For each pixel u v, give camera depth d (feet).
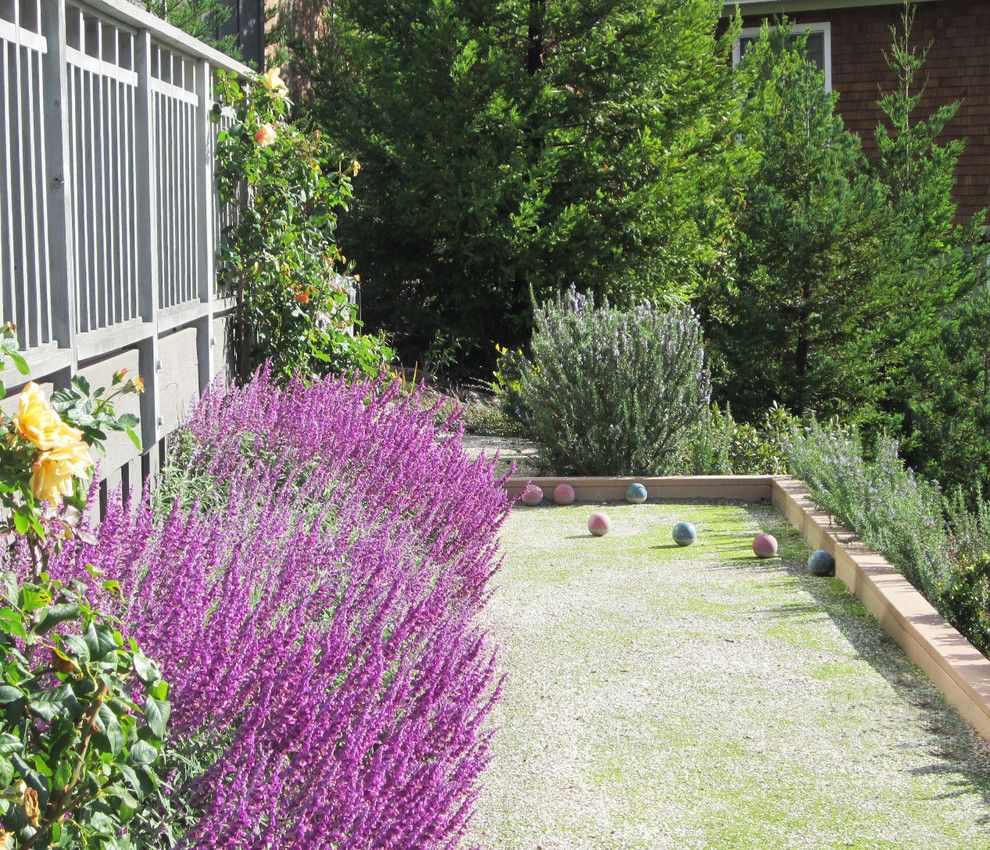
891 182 53.11
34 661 8.23
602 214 47.26
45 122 15.24
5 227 13.87
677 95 49.93
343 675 10.86
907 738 14.42
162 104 21.07
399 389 28.25
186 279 22.93
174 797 8.49
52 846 6.66
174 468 17.81
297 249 27.73
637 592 20.79
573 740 14.29
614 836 11.86
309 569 12.53
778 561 23.12
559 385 31.42
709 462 31.60
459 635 12.09
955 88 63.10
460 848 11.43
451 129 45.98
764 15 66.69
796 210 46.06
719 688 16.08
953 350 44.73
